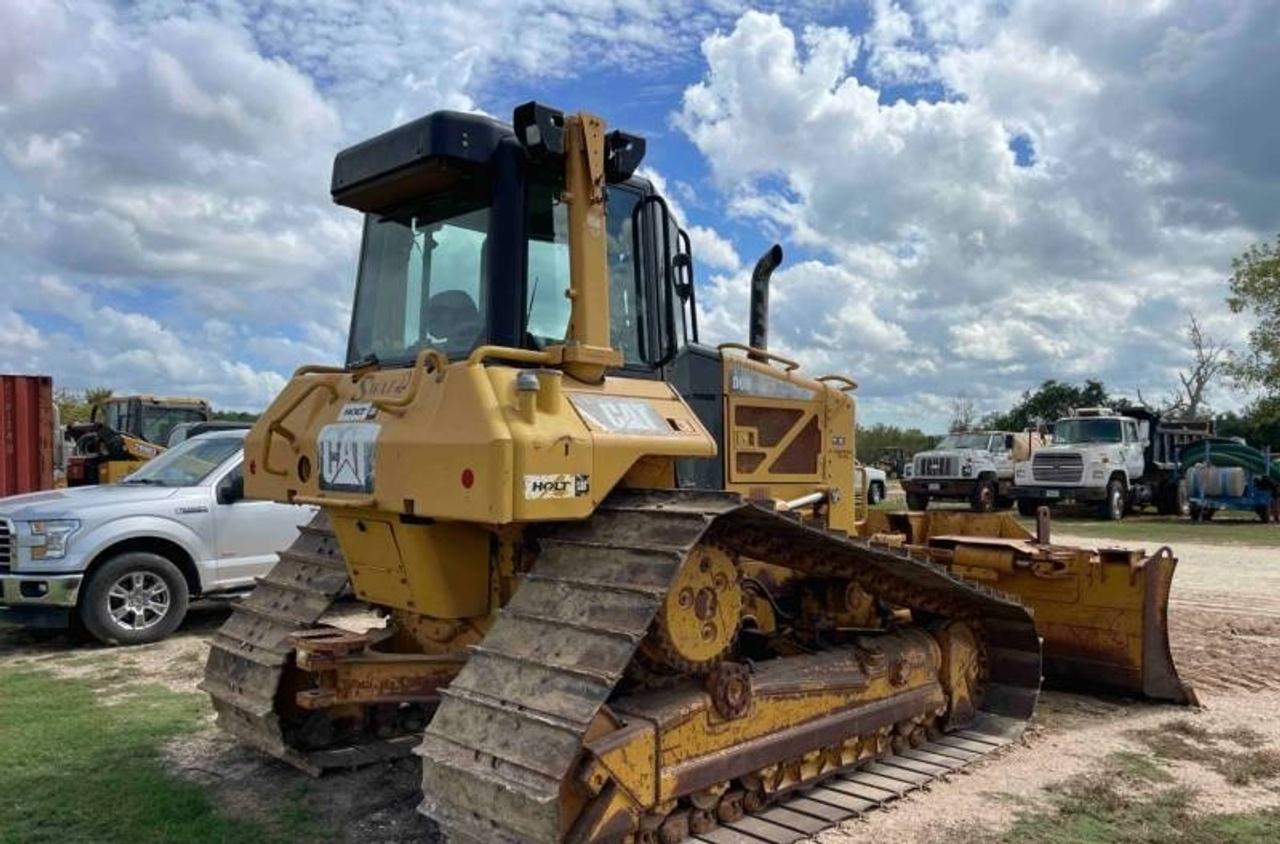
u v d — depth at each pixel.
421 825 4.73
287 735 5.46
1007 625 6.26
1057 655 7.08
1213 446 24.34
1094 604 6.90
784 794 4.95
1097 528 21.09
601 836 3.90
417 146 4.49
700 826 4.49
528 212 4.60
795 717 4.89
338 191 5.00
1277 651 8.41
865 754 5.41
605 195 4.55
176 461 10.19
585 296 4.41
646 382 4.80
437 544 4.51
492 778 3.64
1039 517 7.37
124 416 21.20
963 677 6.11
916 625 6.08
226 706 5.61
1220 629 9.35
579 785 3.86
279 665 5.22
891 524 8.49
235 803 5.01
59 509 8.90
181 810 4.85
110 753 5.75
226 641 5.66
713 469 5.45
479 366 4.13
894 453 44.41
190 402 21.70
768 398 5.82
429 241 4.99
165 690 7.31
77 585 8.79
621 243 4.95
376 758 5.53
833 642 5.62
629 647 3.66
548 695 3.71
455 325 4.75
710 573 4.42
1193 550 16.30
